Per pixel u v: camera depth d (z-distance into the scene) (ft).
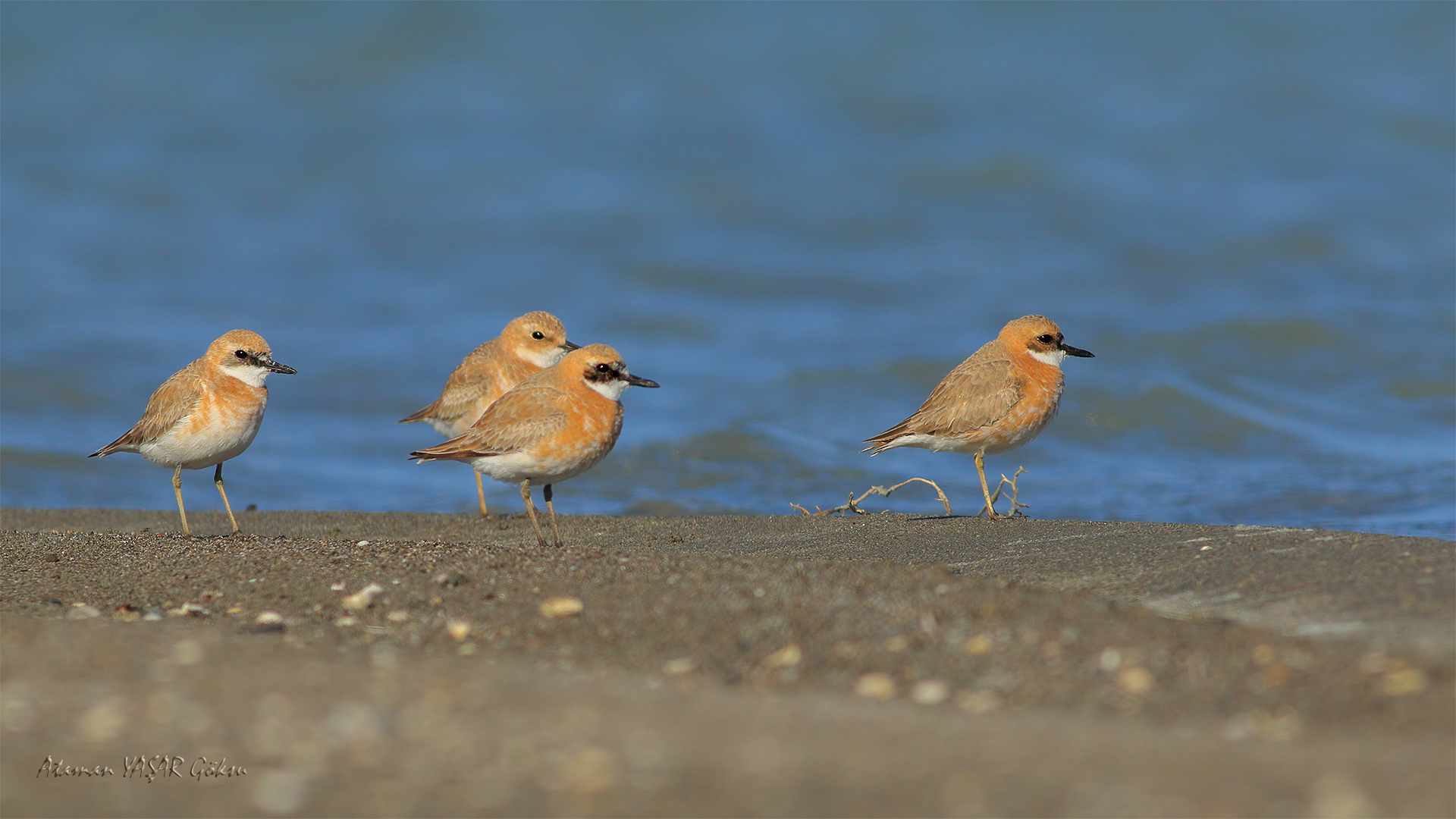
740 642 28.84
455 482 60.39
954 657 27.68
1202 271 91.76
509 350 55.16
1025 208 104.73
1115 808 20.26
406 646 29.35
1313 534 36.60
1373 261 92.68
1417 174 110.83
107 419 67.10
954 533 42.14
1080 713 24.85
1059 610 30.12
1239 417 64.08
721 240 98.94
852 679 26.81
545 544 43.52
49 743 23.17
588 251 96.22
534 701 25.17
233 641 29.37
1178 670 26.63
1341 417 64.49
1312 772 21.59
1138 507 51.96
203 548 39.24
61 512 52.60
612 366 43.52
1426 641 27.40
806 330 81.87
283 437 65.98
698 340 80.38
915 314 84.64
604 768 21.90
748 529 46.09
